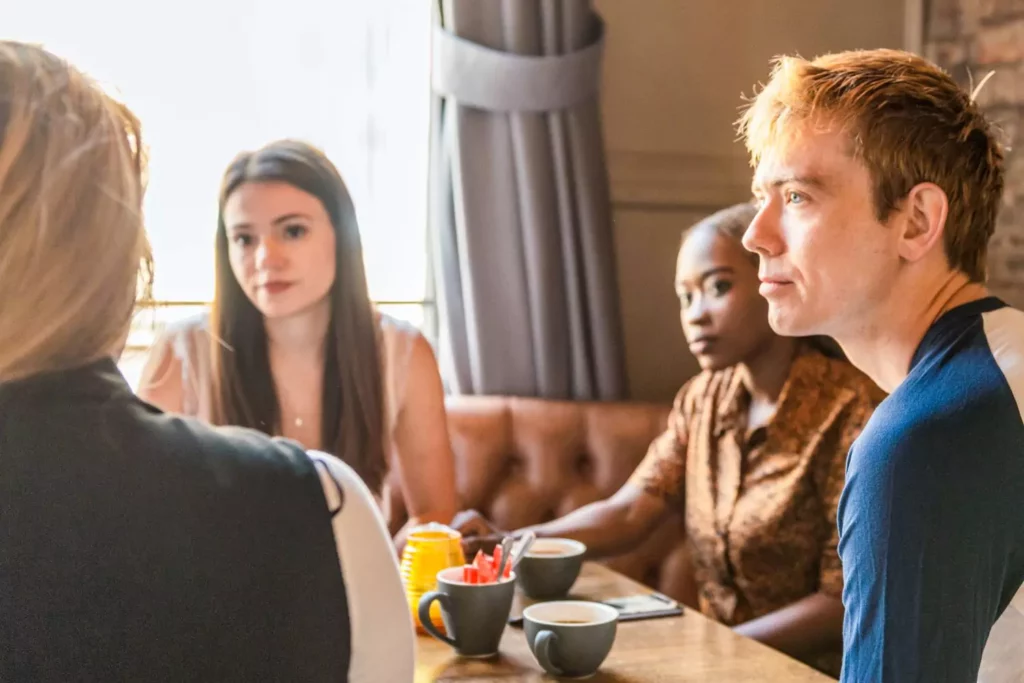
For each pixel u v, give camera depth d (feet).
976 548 2.29
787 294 2.83
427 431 5.16
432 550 3.94
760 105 2.91
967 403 2.38
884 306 2.76
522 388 7.28
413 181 7.59
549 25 7.14
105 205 1.99
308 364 4.86
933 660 2.27
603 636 3.33
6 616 1.84
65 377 1.98
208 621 1.91
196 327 4.91
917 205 2.65
